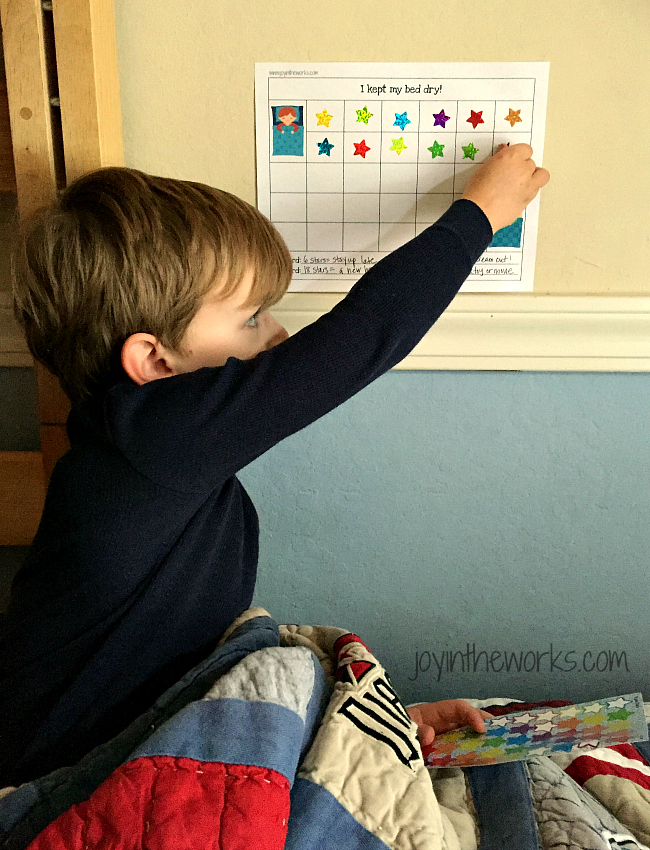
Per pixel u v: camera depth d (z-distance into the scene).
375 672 0.64
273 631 0.68
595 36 0.72
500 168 0.69
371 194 0.76
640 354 0.79
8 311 0.80
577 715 0.72
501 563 0.88
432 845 0.51
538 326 0.79
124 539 0.56
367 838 0.52
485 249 0.69
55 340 0.62
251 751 0.49
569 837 0.58
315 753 0.56
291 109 0.75
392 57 0.73
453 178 0.76
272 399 0.54
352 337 0.56
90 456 0.57
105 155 0.71
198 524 0.61
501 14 0.72
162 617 0.60
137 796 0.45
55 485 0.59
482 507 0.86
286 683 0.55
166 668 0.62
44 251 0.60
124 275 0.57
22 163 0.70
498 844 0.60
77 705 0.59
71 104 0.68
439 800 0.66
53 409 0.78
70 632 0.59
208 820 0.44
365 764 0.56
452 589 0.89
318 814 0.51
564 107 0.74
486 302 0.78
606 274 0.78
